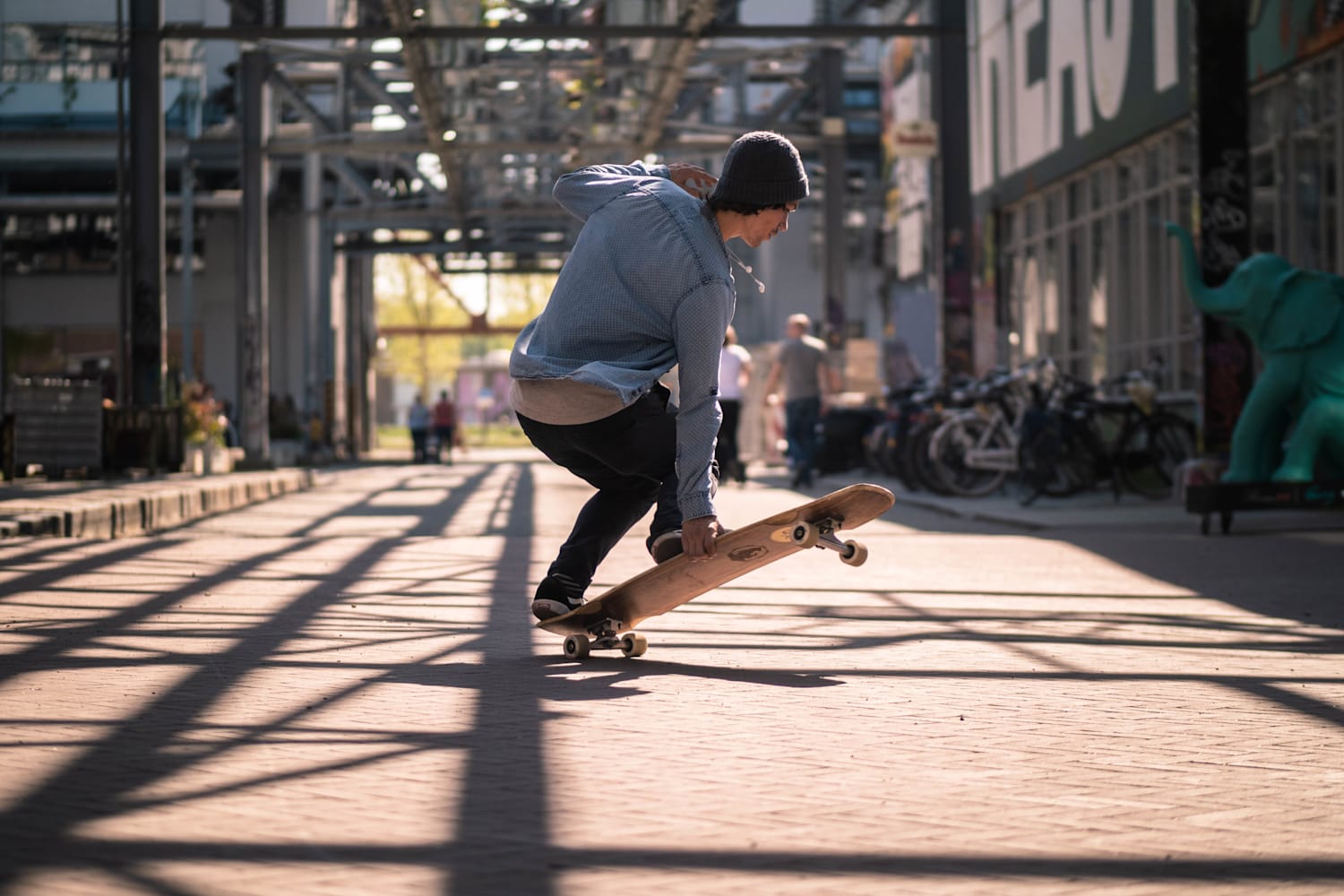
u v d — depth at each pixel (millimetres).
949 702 3900
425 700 3816
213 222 39719
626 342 4074
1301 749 3312
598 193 4180
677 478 4113
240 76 24469
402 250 40812
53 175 37875
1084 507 13367
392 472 26938
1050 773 3031
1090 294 20734
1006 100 23625
